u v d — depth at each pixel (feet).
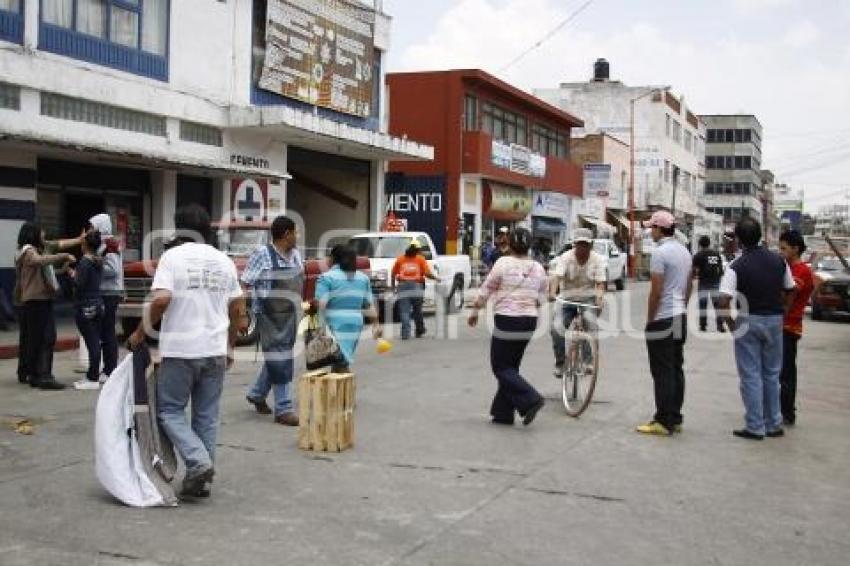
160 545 17.12
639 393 35.73
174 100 63.05
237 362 42.86
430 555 16.81
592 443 26.58
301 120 69.72
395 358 45.50
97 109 57.11
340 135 75.36
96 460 20.07
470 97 112.88
